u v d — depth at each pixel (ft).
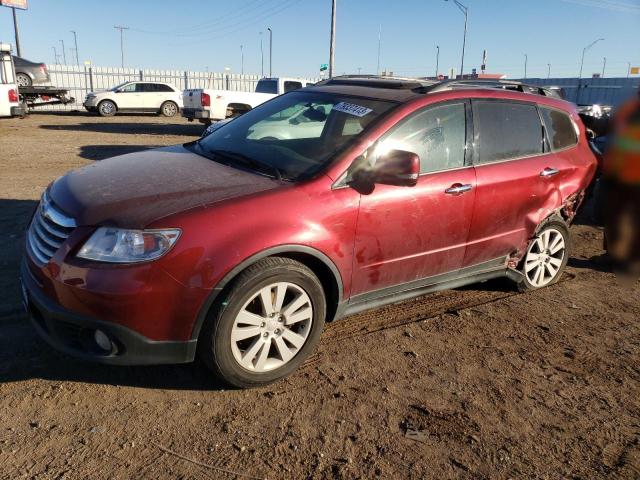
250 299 10.05
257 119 14.43
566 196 16.02
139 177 11.27
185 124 71.77
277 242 10.04
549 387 11.63
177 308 9.44
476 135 13.73
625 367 12.69
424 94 12.98
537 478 8.98
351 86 14.44
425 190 12.37
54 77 103.86
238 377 10.30
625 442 10.05
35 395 10.00
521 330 14.15
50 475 8.21
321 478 8.58
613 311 15.78
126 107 81.30
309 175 11.21
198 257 9.42
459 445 9.59
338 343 12.76
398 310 14.87
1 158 34.78
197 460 8.75
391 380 11.39
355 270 11.61
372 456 9.15
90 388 10.36
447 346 13.02
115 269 9.14
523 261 15.94
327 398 10.61
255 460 8.85
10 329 12.12
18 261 16.10
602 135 18.12
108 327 9.21
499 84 17.84
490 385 11.51
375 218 11.53
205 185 10.75
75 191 10.75
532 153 15.24
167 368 11.18
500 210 14.11
